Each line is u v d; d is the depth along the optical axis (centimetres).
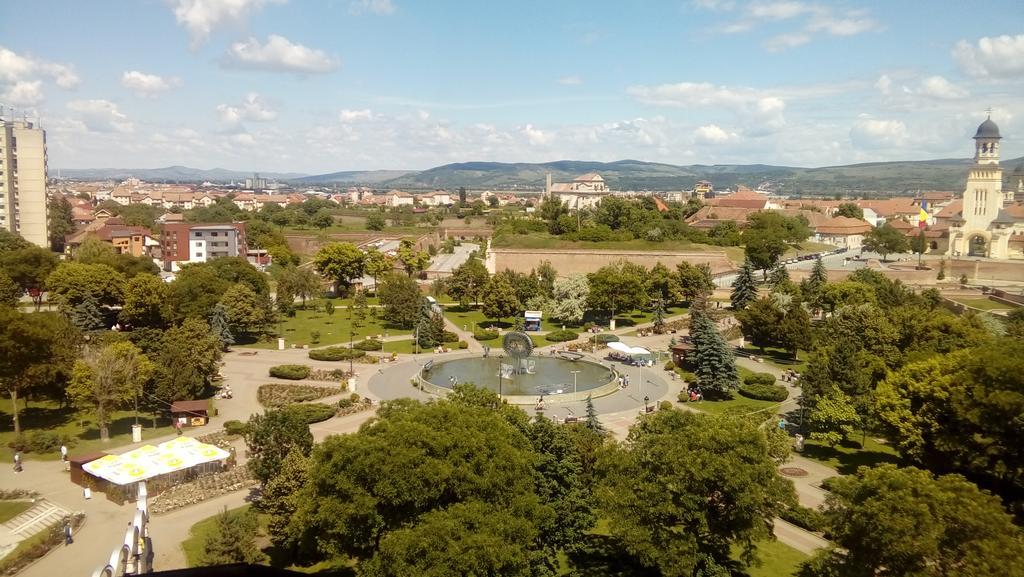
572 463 5725
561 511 5506
